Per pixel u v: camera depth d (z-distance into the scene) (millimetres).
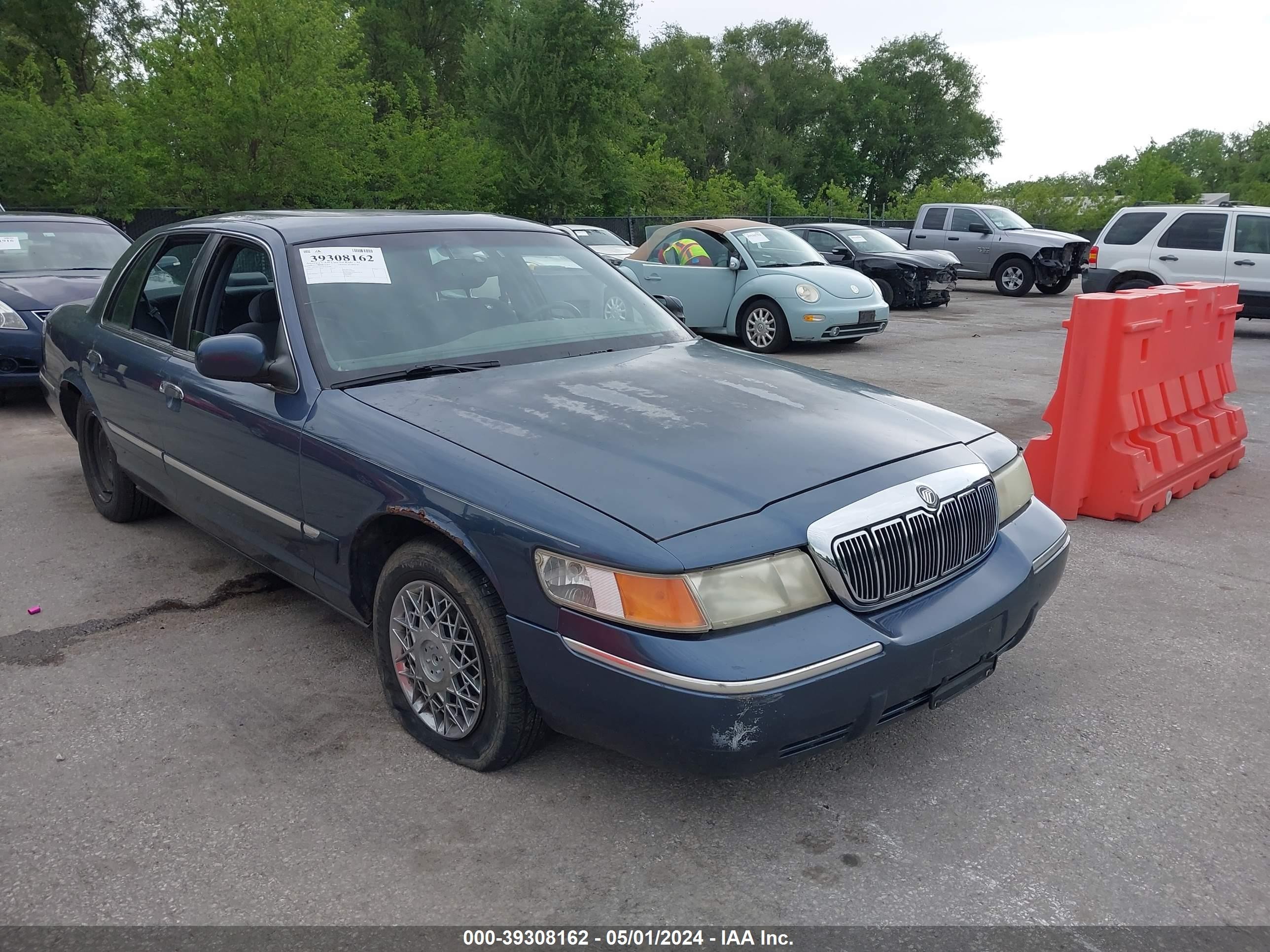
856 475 2688
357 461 2990
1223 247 13594
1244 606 4277
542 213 29219
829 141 68375
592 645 2412
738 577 2371
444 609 2898
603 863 2541
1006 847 2621
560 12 28250
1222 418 6336
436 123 27016
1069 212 33094
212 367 3176
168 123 18953
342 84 20453
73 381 4961
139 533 5109
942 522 2740
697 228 12453
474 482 2678
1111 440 5402
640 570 2336
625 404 3047
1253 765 3031
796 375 3539
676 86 61188
